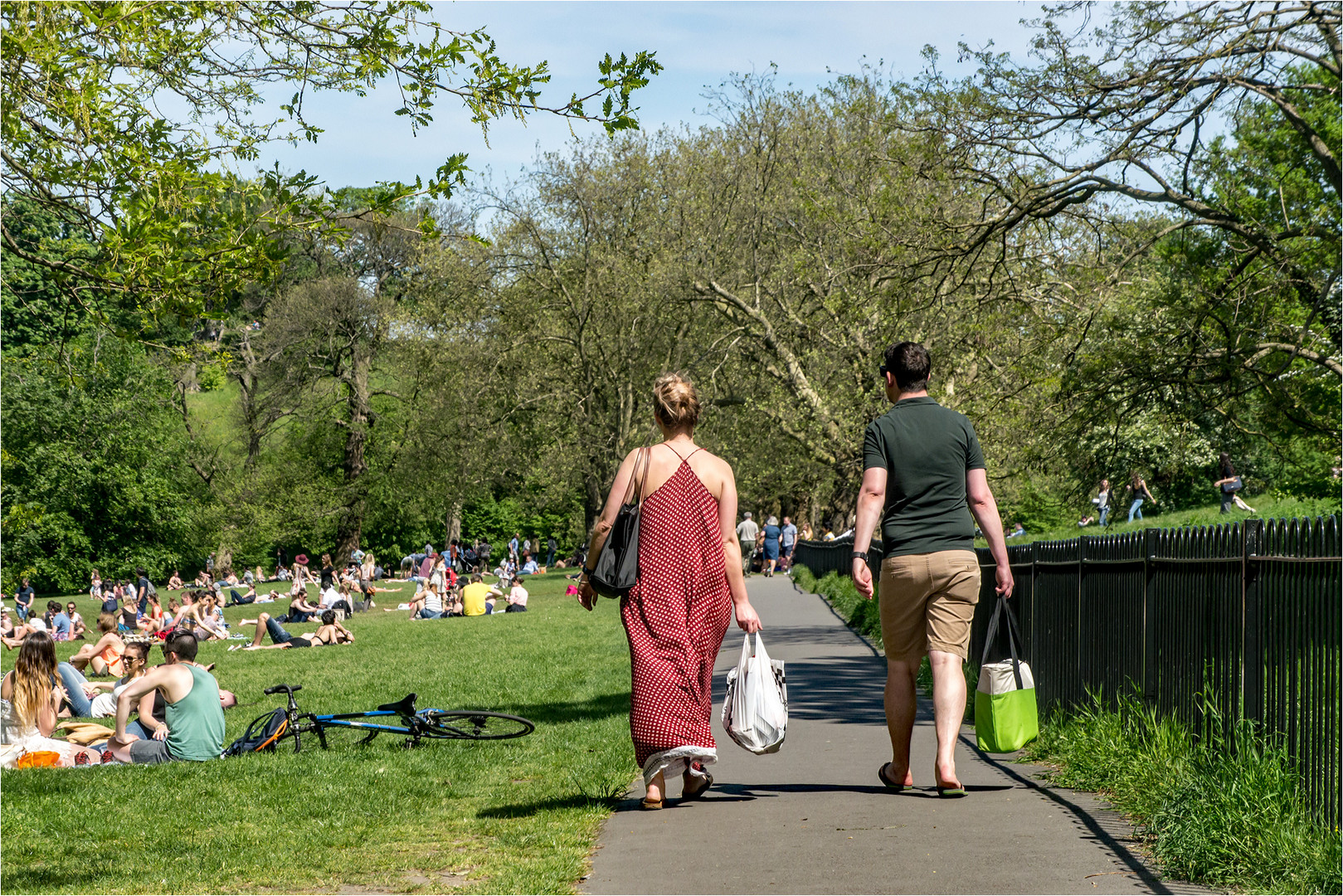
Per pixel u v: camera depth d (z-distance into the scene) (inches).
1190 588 244.8
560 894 180.9
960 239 743.1
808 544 1455.5
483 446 1788.9
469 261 1694.1
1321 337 692.7
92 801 305.0
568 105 267.9
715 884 181.3
